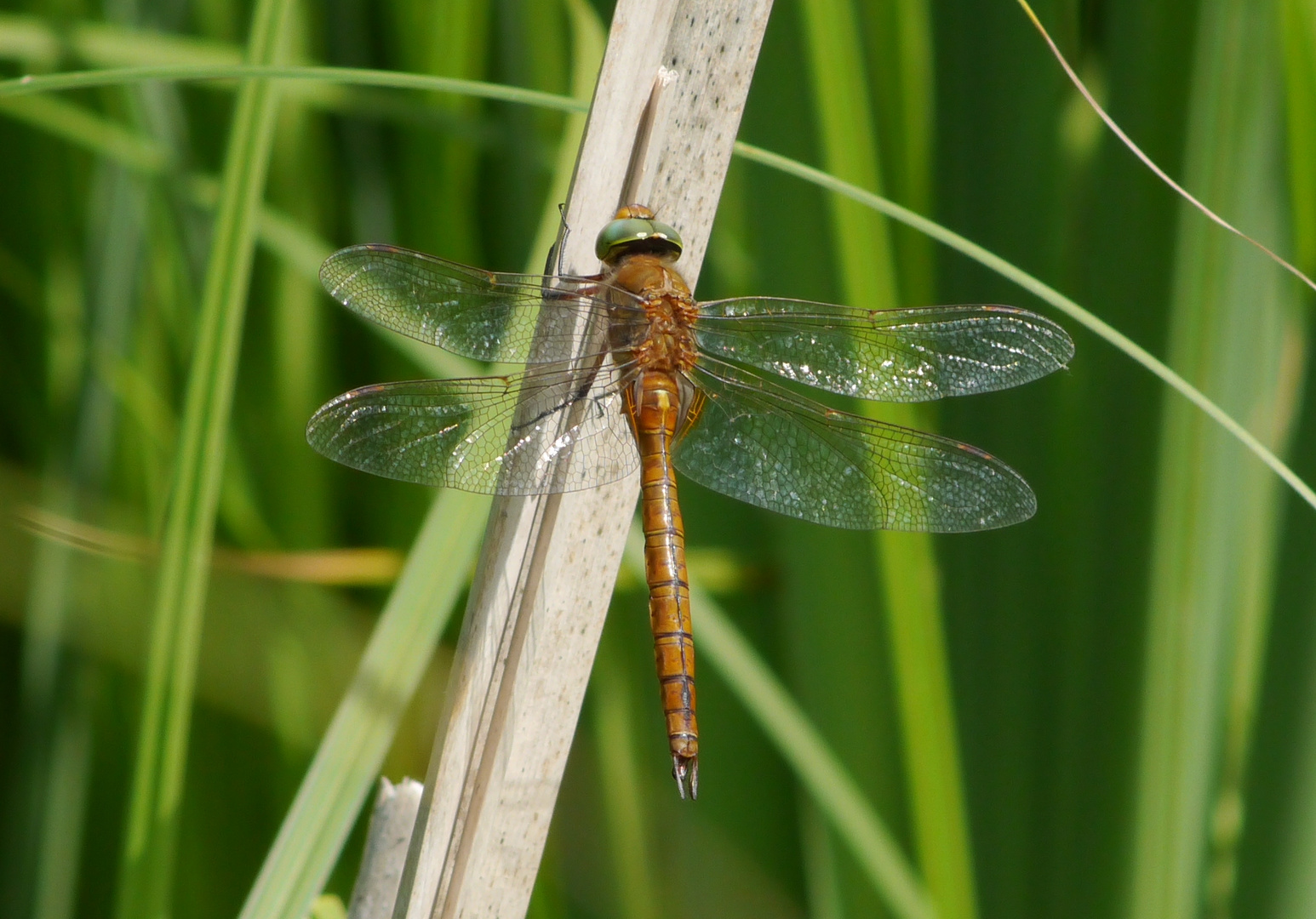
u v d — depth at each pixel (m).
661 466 1.61
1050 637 1.61
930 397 1.61
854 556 1.61
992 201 1.61
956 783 1.60
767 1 1.57
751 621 1.64
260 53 1.58
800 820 1.63
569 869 1.64
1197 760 1.60
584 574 1.57
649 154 1.57
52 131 1.63
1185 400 1.60
